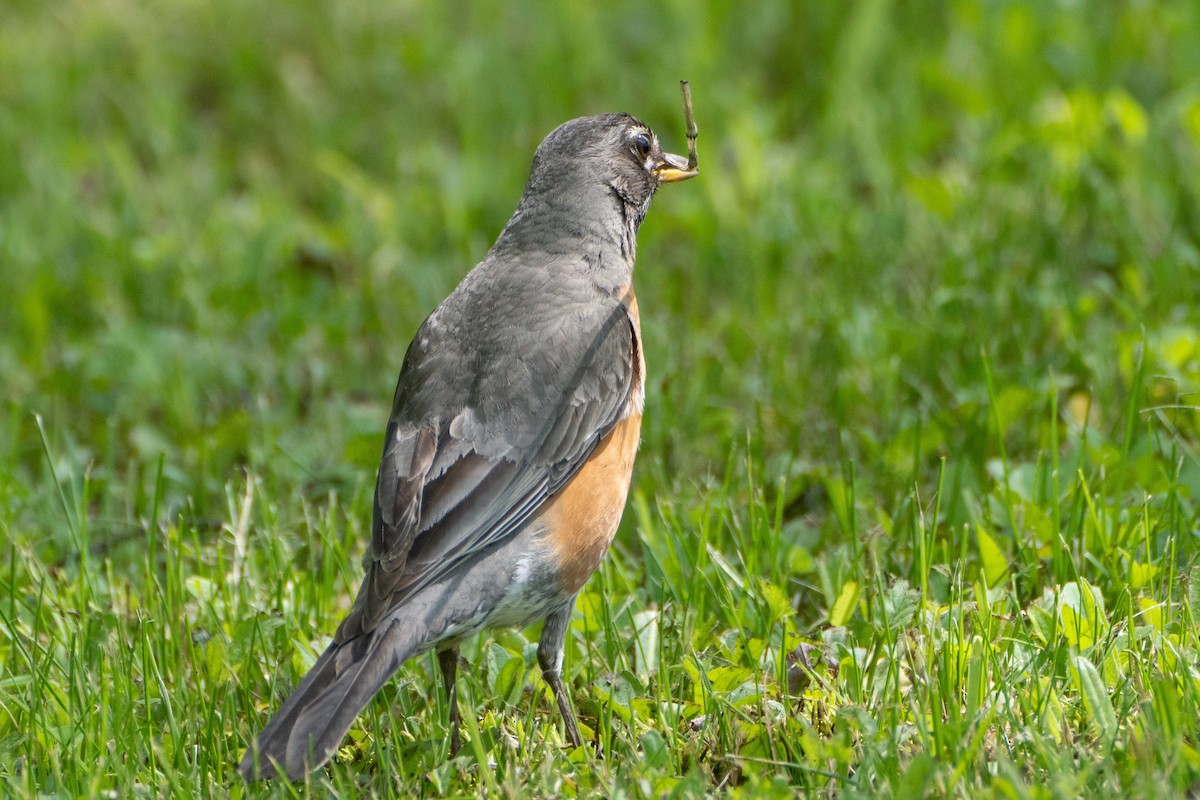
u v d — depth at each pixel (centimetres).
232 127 1736
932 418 1039
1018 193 1363
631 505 1026
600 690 812
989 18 1634
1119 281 1253
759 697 771
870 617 859
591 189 896
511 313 848
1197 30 1543
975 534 945
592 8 1820
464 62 1742
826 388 1147
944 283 1244
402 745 780
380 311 1367
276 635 870
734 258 1365
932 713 709
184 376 1263
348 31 1850
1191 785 652
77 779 729
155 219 1568
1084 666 712
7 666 851
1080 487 887
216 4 1905
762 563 937
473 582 778
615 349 848
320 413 1212
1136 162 1335
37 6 1973
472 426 803
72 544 1024
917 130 1521
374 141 1686
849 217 1388
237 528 994
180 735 769
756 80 1712
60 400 1270
